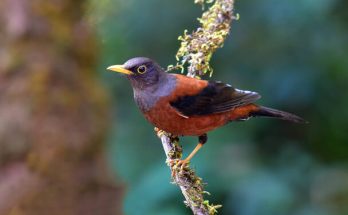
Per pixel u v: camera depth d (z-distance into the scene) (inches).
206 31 388.2
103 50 557.0
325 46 546.6
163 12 565.9
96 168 296.8
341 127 581.0
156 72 366.9
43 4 299.7
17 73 293.0
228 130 540.1
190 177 341.1
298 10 530.0
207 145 518.9
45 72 293.7
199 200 332.2
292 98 544.4
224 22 390.0
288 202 492.7
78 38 305.7
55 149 288.4
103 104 308.5
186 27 562.6
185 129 373.7
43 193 285.6
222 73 552.4
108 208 295.6
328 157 597.0
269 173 510.0
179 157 359.6
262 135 557.9
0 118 288.8
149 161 528.4
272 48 547.5
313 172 547.2
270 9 535.2
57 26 300.0
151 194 479.5
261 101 545.0
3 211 283.7
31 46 296.4
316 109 563.2
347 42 550.0
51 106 292.0
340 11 552.1
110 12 569.6
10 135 287.0
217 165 506.9
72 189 288.8
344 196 544.1
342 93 561.6
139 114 569.9
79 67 305.3
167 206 476.4
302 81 544.1
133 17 569.9
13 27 295.6
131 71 365.4
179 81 370.3
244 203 485.7
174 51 565.6
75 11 308.5
